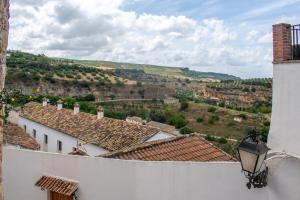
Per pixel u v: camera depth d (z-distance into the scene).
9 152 8.01
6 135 21.61
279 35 5.59
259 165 5.12
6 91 5.73
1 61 5.09
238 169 6.24
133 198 6.96
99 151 23.91
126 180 7.01
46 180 7.55
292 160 5.43
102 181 7.16
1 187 5.27
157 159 10.77
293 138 5.39
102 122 27.89
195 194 6.67
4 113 5.49
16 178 7.93
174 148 11.81
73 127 29.38
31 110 37.69
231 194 6.32
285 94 5.50
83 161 7.32
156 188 6.89
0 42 5.03
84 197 7.29
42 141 33.47
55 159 7.59
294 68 5.39
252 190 6.02
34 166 7.79
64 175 7.50
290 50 5.58
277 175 5.62
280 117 5.56
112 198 7.07
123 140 23.64
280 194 5.59
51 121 32.75
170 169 6.83
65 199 7.48
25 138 22.86
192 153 11.66
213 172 6.53
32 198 7.77
